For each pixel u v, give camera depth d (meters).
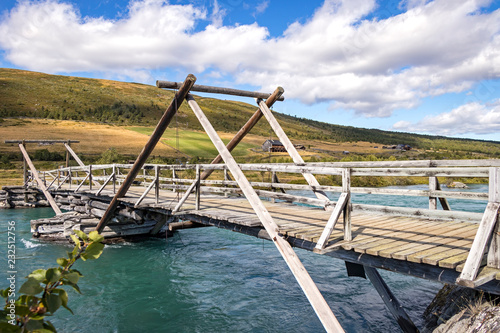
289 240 5.70
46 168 47.44
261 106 8.76
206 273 9.85
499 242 3.34
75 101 165.62
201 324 6.81
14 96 154.38
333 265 10.35
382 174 4.40
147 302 7.90
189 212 8.09
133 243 13.27
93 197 14.20
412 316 6.71
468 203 19.23
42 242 13.13
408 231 5.32
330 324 4.14
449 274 3.65
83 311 7.46
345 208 4.72
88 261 11.00
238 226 6.92
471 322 4.34
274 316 7.12
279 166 5.79
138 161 8.84
